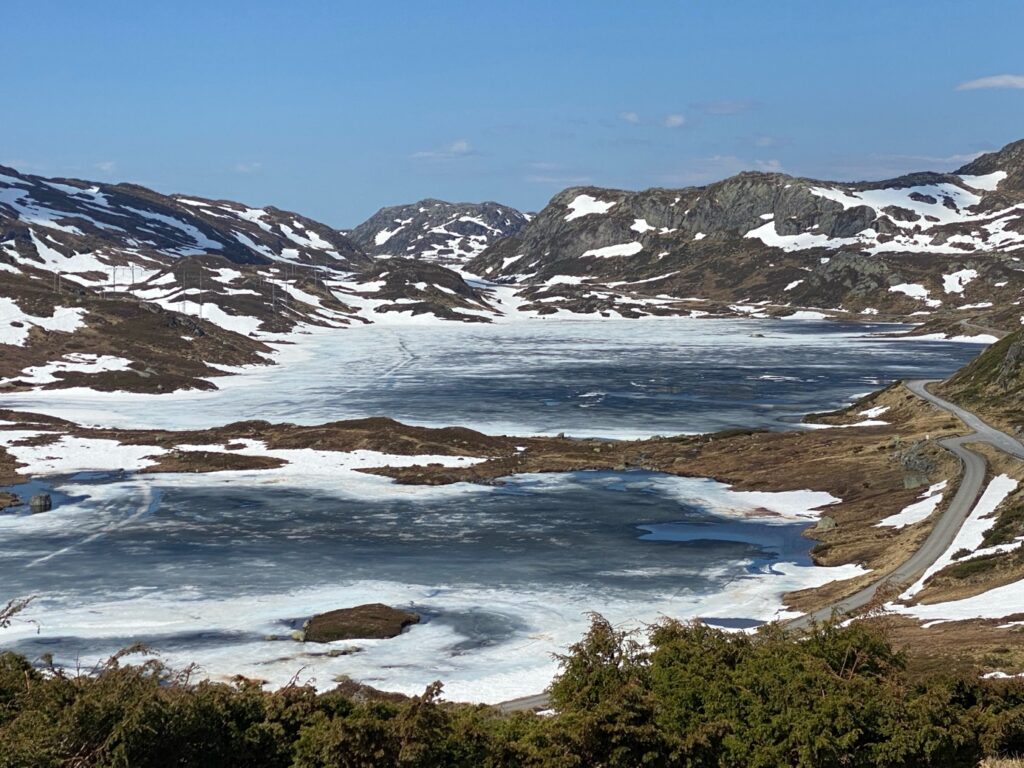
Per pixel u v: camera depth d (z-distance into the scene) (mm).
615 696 27750
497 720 30281
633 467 120500
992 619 55875
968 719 27891
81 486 108688
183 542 85125
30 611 66500
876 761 26750
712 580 74812
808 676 27969
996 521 79250
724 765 27250
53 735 24688
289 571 76625
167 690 27062
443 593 71375
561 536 87938
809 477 110500
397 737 26078
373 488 108125
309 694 28734
